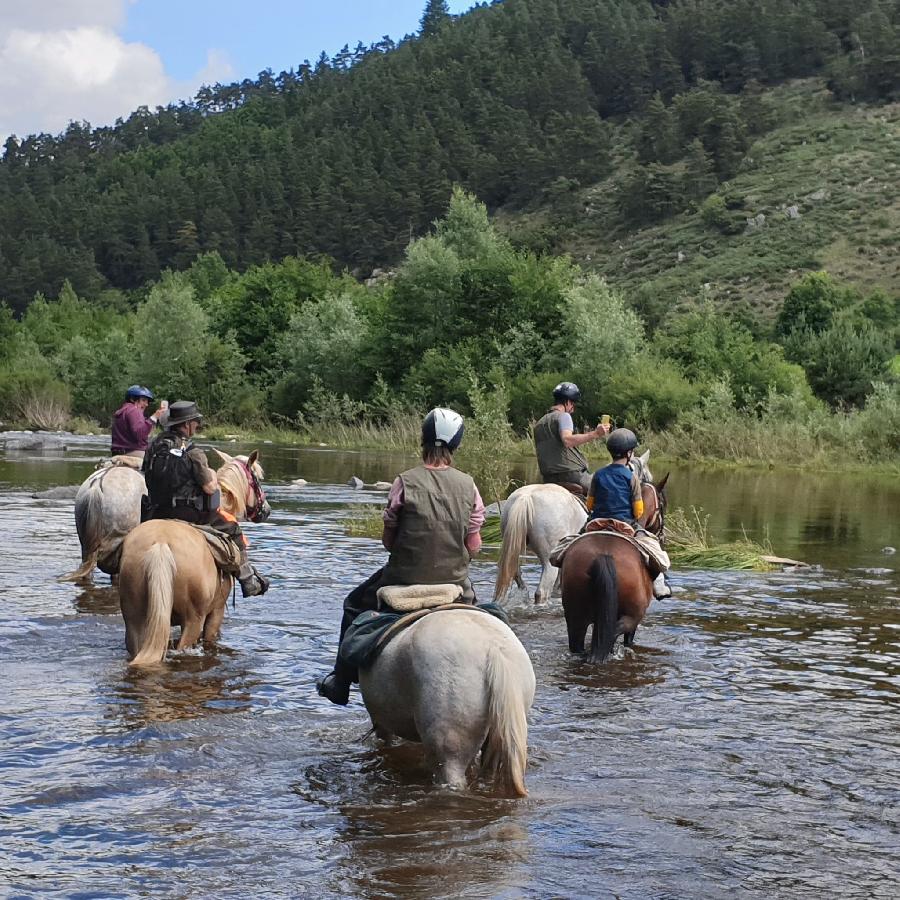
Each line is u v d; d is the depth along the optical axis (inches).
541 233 4601.4
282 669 339.9
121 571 333.1
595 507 384.2
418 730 228.4
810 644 395.5
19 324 3644.2
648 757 262.7
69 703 294.5
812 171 4409.5
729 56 6205.7
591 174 5339.6
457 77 7052.2
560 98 6397.6
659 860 201.8
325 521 737.0
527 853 202.7
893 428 1336.1
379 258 5497.1
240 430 1951.3
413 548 249.0
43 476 1023.6
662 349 1786.4
